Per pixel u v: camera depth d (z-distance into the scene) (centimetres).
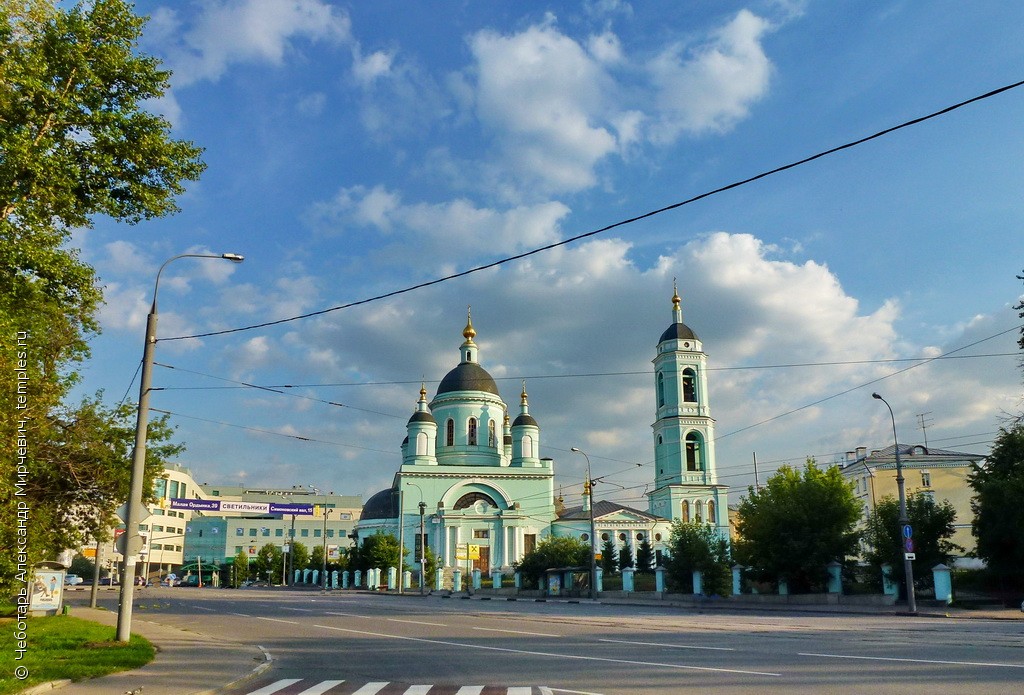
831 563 4162
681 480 8931
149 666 1681
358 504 17975
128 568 2073
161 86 2427
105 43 2305
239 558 12550
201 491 16175
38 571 2878
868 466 7456
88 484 2858
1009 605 3606
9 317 2034
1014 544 3759
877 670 1411
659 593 5047
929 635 2102
